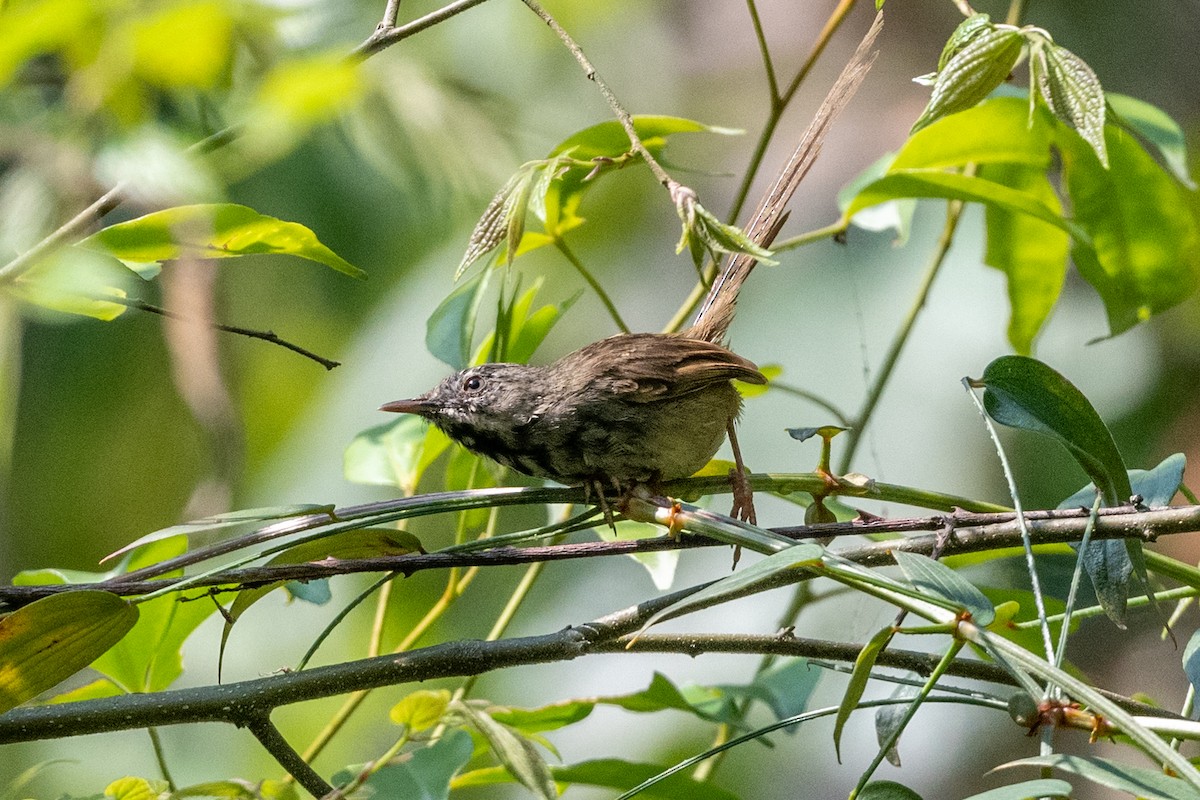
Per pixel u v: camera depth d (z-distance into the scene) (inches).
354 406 535.8
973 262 520.4
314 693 232.8
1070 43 587.2
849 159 574.2
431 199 483.8
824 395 514.3
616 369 325.1
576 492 271.9
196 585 235.6
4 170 281.4
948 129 331.6
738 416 348.2
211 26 214.8
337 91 223.6
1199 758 224.5
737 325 534.9
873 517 243.1
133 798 224.7
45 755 515.8
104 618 224.5
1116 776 182.4
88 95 231.9
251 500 536.7
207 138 264.2
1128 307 368.2
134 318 534.3
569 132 570.9
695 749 531.8
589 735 537.0
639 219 598.5
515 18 576.4
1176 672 572.7
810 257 543.2
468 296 314.2
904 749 553.6
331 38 417.7
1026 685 187.0
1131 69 584.1
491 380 329.1
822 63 609.0
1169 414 553.6
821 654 250.4
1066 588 298.4
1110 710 181.8
